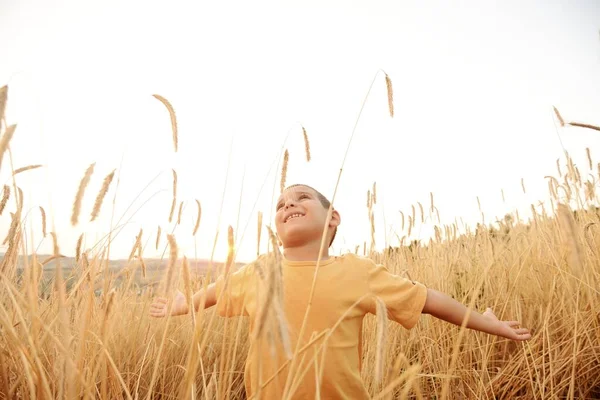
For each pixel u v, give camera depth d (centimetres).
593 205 339
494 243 361
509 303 285
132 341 240
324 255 221
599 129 210
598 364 220
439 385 251
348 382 179
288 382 104
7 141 93
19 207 154
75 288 134
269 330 87
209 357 267
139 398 222
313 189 230
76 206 101
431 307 198
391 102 185
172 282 129
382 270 208
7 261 158
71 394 97
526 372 235
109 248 157
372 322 289
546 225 338
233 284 208
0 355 122
